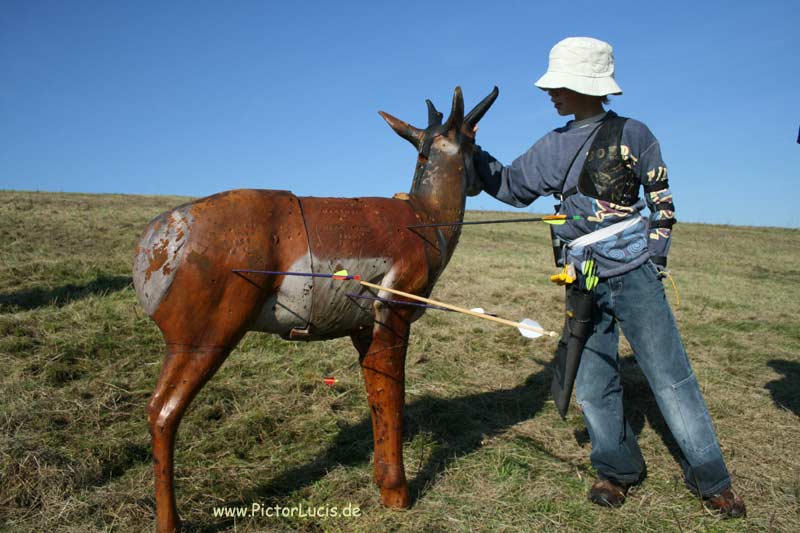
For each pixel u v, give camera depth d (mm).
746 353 6363
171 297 2576
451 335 6426
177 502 3051
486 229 20500
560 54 3311
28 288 6668
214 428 3979
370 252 2939
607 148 3164
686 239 20984
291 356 5406
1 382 4277
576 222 3289
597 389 3371
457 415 4422
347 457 3697
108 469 3383
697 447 3195
